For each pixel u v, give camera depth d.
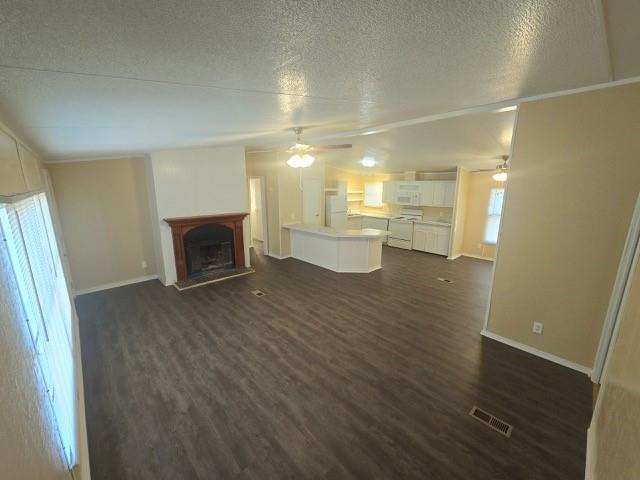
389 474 1.89
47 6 0.57
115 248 5.12
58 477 1.16
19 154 1.90
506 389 2.62
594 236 2.61
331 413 2.37
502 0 0.81
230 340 3.44
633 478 1.00
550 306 2.94
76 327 3.49
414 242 7.80
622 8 0.96
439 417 2.32
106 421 2.31
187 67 1.06
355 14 0.80
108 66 0.96
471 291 4.93
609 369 1.92
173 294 4.80
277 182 6.62
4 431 0.68
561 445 2.07
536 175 2.83
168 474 1.91
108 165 4.89
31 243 1.64
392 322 3.85
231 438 2.16
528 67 1.53
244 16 0.74
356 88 1.63
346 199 8.11
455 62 1.32
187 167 5.11
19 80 0.97
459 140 4.39
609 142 2.44
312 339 3.45
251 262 6.64
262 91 1.50
